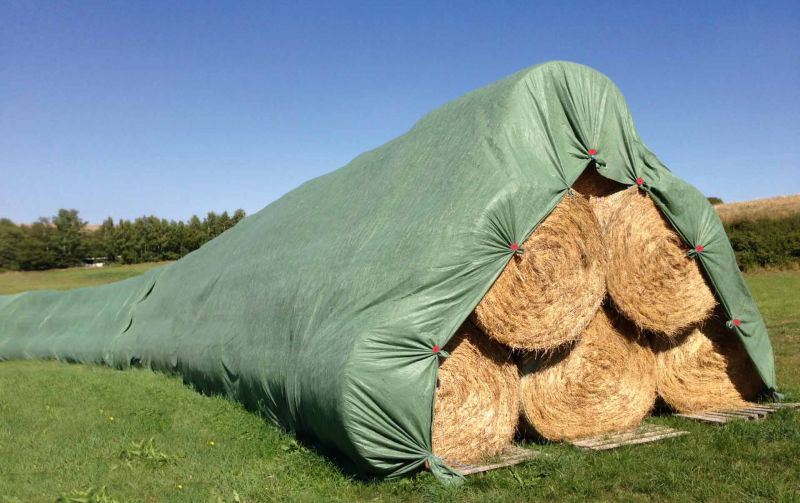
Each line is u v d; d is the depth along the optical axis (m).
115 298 13.89
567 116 6.72
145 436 6.49
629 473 5.26
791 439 6.09
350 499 4.91
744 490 4.81
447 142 7.09
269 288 8.23
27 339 14.96
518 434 6.44
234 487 5.02
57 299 15.73
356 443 5.13
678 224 7.02
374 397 5.18
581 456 5.73
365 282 6.12
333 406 5.23
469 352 5.83
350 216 7.75
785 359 10.55
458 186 6.16
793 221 28.39
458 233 5.75
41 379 10.12
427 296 5.56
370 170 8.53
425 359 5.42
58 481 5.10
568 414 6.36
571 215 6.21
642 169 7.07
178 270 12.63
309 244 8.16
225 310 9.36
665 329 6.90
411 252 5.92
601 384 6.55
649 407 6.85
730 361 7.67
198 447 6.10
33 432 6.59
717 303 7.36
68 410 7.64
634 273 6.73
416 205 6.57
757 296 20.89
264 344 7.50
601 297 6.35
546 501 4.73
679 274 7.07
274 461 5.74
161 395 8.62
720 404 7.52
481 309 5.72
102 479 5.16
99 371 11.50
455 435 5.67
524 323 5.88
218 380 8.55
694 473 5.20
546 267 6.02
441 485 5.04
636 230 6.83
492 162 6.18
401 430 5.25
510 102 6.54
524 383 6.19
